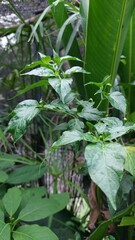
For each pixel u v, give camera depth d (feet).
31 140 3.05
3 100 3.22
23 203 1.99
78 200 2.85
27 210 1.89
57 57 1.53
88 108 1.60
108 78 1.64
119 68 2.19
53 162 2.53
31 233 1.73
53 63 1.66
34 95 2.98
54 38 2.95
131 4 1.66
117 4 1.64
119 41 1.75
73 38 2.00
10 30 3.00
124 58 2.07
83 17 1.90
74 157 2.46
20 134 1.45
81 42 2.47
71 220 2.42
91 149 1.09
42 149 3.05
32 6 2.87
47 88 2.82
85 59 1.86
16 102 3.17
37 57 2.91
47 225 2.29
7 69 3.28
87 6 1.87
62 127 1.96
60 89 1.39
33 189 2.09
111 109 2.26
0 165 2.33
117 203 1.66
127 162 1.31
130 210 1.78
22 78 3.10
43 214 1.86
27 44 2.98
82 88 2.04
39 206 1.90
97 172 1.03
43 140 2.81
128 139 2.14
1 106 3.24
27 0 2.81
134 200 2.02
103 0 1.64
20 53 3.16
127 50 2.11
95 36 1.77
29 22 2.82
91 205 2.14
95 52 1.81
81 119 1.82
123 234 2.18
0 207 1.97
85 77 1.89
